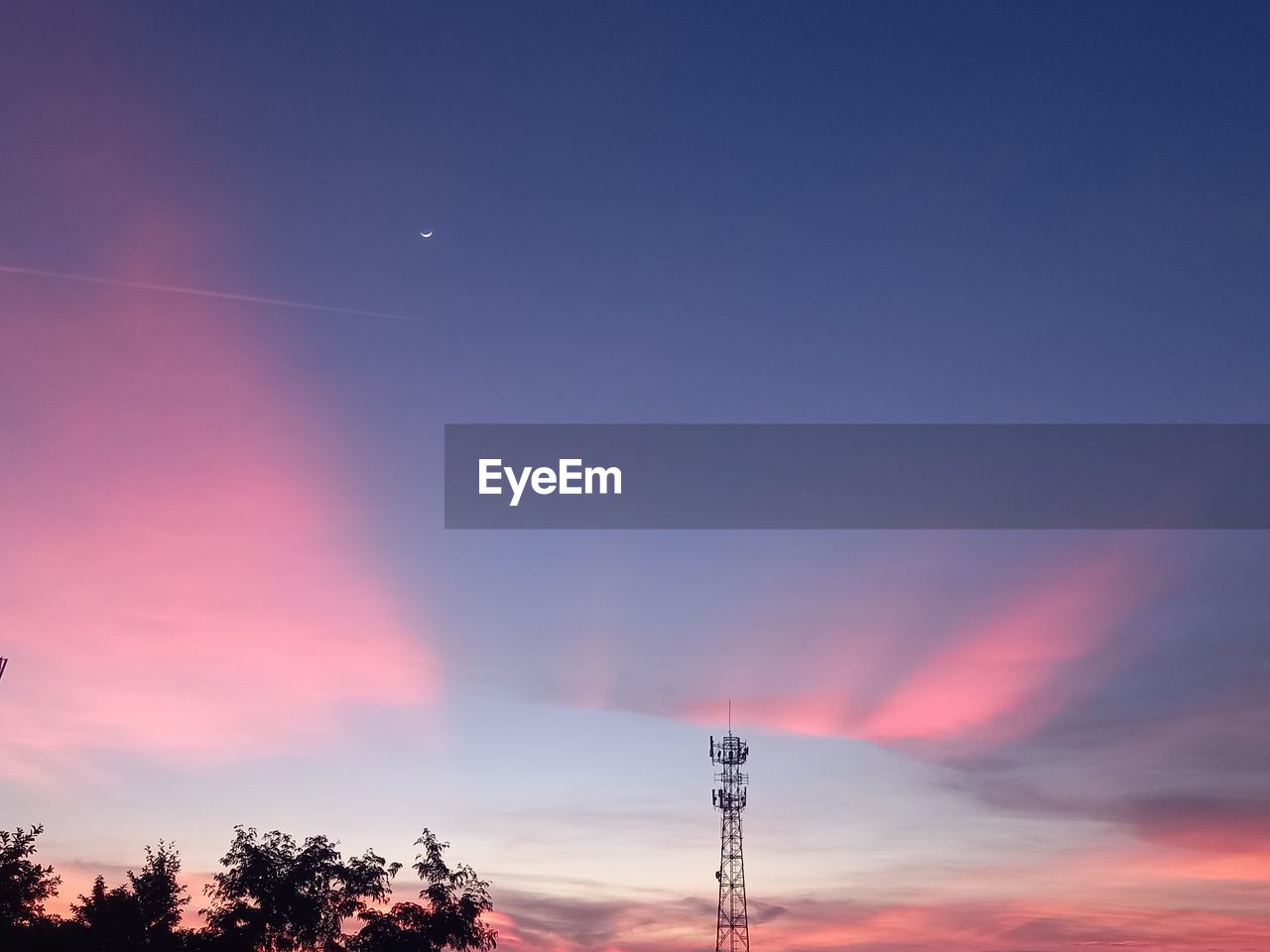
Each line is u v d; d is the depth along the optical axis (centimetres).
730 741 8225
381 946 6200
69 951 5709
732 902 7844
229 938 6009
